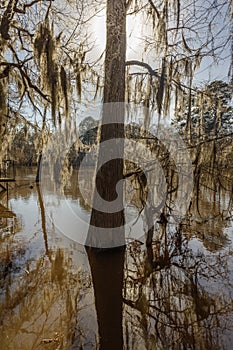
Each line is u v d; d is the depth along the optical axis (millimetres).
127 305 3316
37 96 8008
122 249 5039
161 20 4332
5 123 6121
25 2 5410
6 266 4348
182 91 5746
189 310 3211
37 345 2562
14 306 3211
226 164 5086
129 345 2572
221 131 5039
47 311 3139
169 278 4074
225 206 7176
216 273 4227
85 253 4992
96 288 3725
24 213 8148
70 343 2598
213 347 2533
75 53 5859
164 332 2775
